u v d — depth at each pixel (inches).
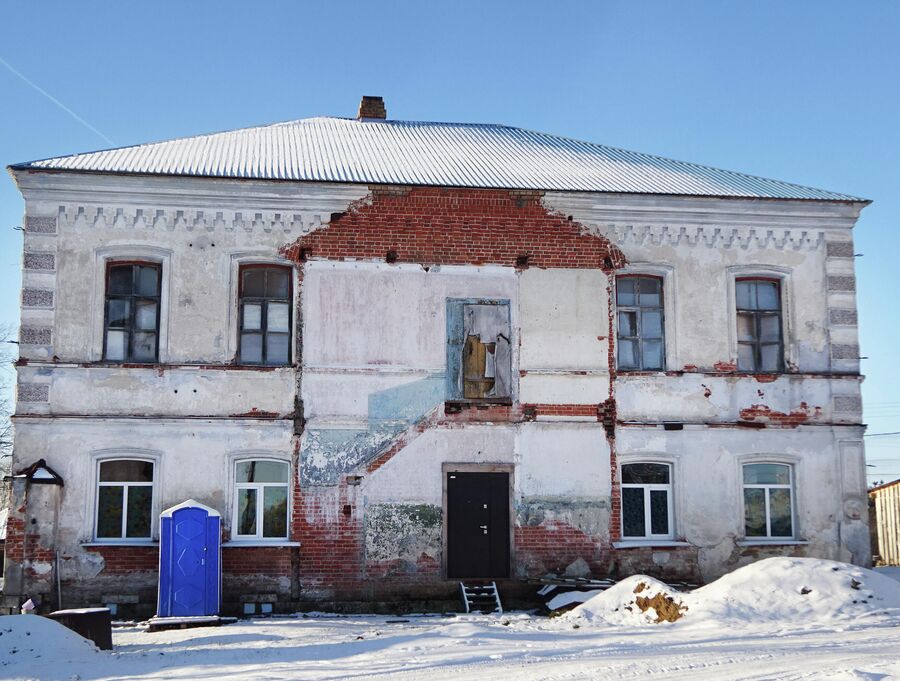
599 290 913.5
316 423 859.4
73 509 820.0
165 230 864.9
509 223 908.6
